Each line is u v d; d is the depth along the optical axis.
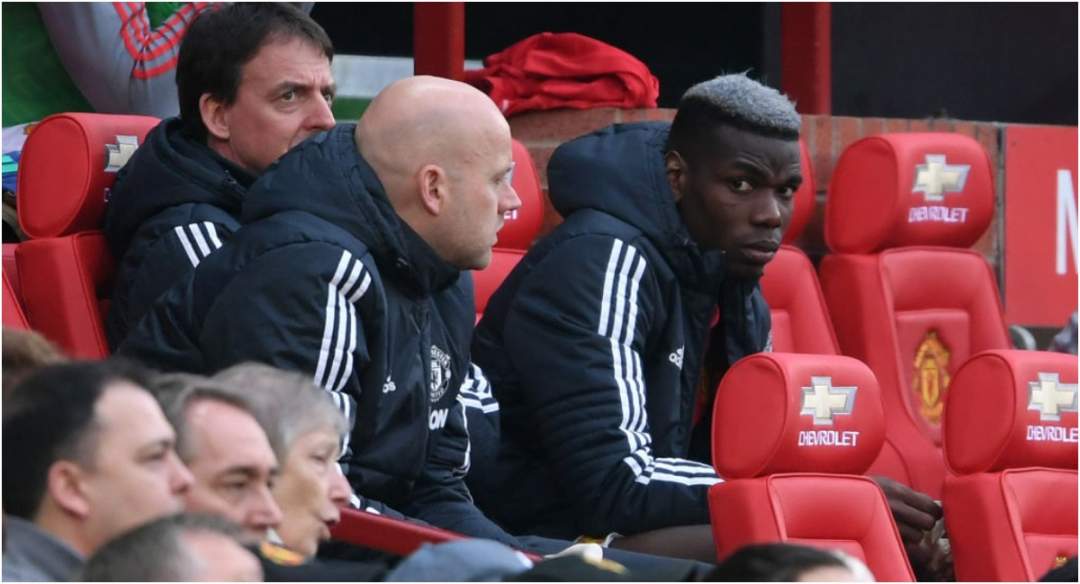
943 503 17.11
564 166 19.09
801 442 15.66
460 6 25.62
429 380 16.27
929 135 23.91
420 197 15.87
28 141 18.09
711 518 16.05
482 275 20.91
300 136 17.66
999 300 24.22
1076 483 16.86
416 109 15.94
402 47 29.88
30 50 21.02
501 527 18.89
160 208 17.25
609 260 18.39
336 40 29.48
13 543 10.60
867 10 31.78
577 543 17.34
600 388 18.08
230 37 17.50
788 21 28.05
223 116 17.61
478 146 16.00
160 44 20.94
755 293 20.08
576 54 23.67
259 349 14.99
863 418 15.90
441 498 17.12
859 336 23.55
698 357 19.03
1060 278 26.23
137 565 9.23
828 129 25.00
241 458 11.78
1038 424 16.77
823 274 24.02
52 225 17.89
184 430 11.74
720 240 18.75
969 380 17.02
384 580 11.20
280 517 11.98
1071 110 32.50
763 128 18.73
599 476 17.88
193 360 15.43
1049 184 26.22
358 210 15.65
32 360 11.97
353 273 15.34
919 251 23.81
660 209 18.69
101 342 17.61
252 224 15.67
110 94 20.92
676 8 30.91
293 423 12.90
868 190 23.78
